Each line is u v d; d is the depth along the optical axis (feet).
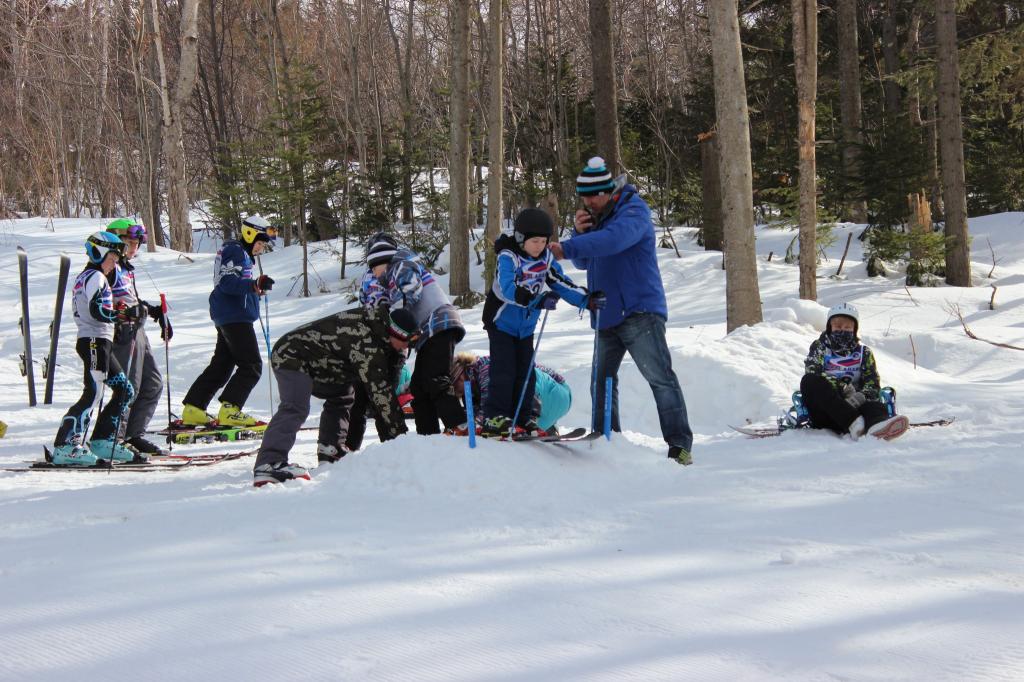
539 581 10.68
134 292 25.46
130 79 134.00
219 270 28.76
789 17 92.53
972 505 14.37
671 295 62.44
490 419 17.98
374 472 16.93
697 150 94.48
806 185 53.11
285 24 130.21
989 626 9.05
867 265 67.00
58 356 50.26
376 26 120.16
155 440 29.27
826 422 21.63
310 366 18.57
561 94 100.17
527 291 17.57
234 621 9.46
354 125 111.34
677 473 17.56
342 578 10.91
